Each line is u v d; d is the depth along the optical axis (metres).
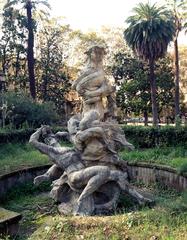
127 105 34.56
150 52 27.44
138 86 33.81
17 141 14.05
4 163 10.23
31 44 25.97
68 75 35.31
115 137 7.60
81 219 5.64
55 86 35.09
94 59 7.60
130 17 28.23
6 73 34.41
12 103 18.27
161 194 8.61
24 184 9.17
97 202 6.91
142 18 27.62
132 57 36.09
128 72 36.34
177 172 8.80
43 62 35.38
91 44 7.70
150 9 27.55
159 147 13.45
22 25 33.06
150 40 27.05
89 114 7.10
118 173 6.97
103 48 7.62
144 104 34.00
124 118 35.72
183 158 10.72
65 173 7.19
